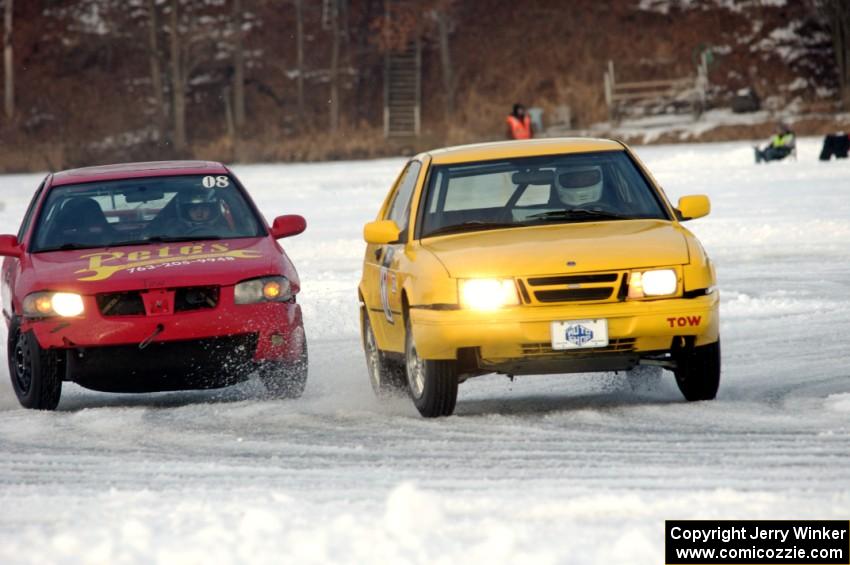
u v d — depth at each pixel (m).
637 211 34.59
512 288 30.69
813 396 33.34
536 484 23.33
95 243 40.09
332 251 80.75
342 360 45.66
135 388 36.56
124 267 37.19
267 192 143.25
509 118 180.25
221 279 36.69
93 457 28.75
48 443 30.97
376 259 37.66
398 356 35.47
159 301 36.22
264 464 26.88
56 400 36.78
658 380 37.28
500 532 17.62
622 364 31.41
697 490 22.22
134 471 26.59
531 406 34.22
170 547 17.98
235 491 23.52
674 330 30.61
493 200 34.94
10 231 96.00
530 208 34.66
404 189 37.84
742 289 58.69
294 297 38.28
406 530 18.77
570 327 30.38
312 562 17.05
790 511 19.97
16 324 37.41
